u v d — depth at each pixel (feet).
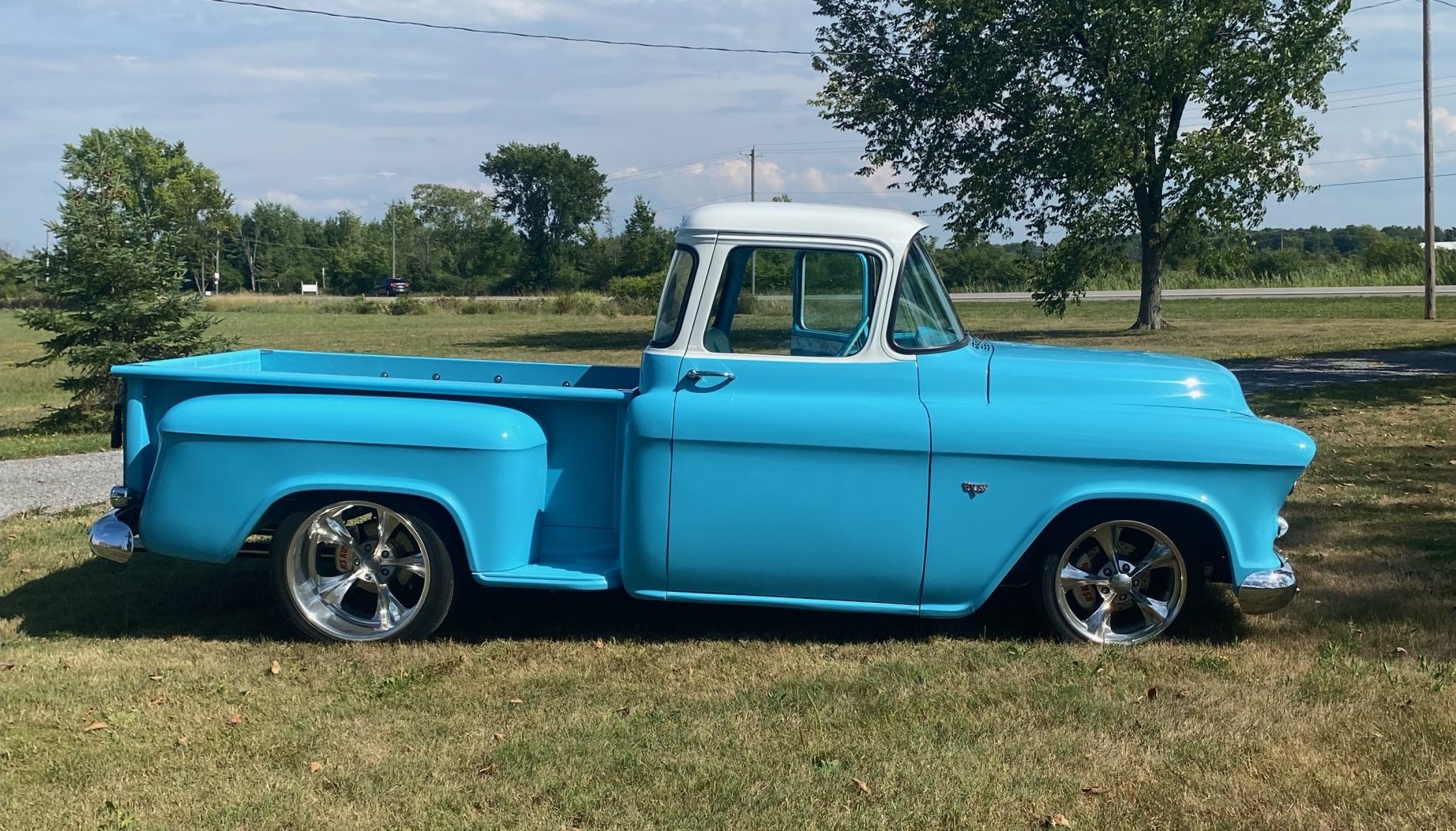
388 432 14.83
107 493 28.07
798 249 14.97
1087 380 15.21
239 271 360.69
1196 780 11.49
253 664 14.79
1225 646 15.31
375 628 15.60
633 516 14.87
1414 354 62.69
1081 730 12.66
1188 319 108.99
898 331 14.99
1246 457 14.40
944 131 92.63
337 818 10.74
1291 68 84.99
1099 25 82.74
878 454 14.56
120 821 10.67
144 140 267.59
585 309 162.81
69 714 13.14
